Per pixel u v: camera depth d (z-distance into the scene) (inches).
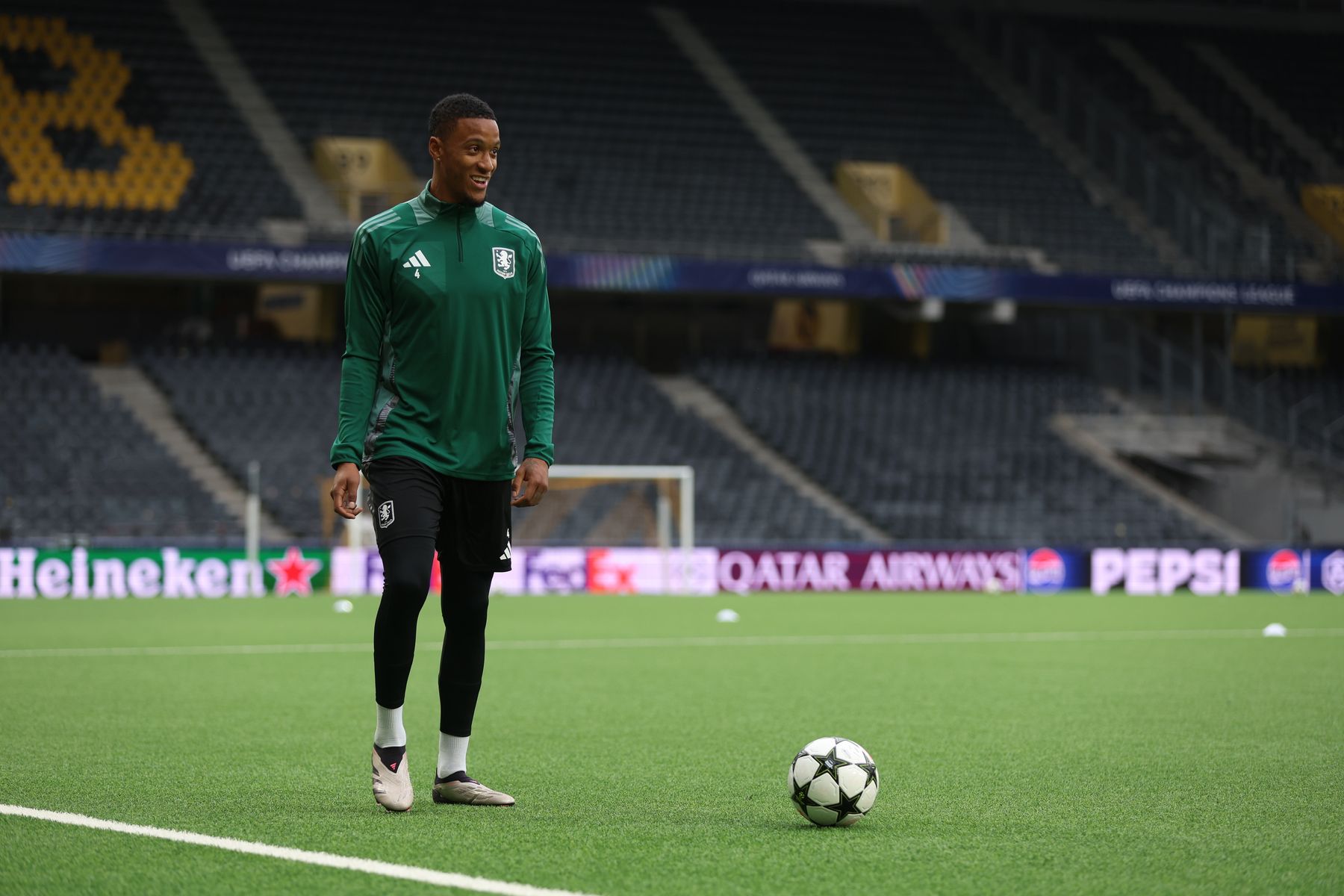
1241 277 2276.1
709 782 404.8
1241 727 536.7
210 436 1870.1
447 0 2514.8
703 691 675.4
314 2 2428.6
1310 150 2618.1
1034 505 2041.1
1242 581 1894.7
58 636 1007.0
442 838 315.3
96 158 2055.9
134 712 575.2
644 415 2059.5
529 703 618.5
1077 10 2785.4
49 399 1843.0
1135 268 2283.5
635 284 1979.6
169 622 1160.2
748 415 2126.0
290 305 2138.3
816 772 332.5
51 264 1779.0
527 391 363.6
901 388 2223.2
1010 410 2212.1
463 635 359.3
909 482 2052.2
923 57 2669.8
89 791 379.9
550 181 2237.9
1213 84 2726.4
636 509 1916.8
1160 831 331.6
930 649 936.9
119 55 2214.6
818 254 2202.3
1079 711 592.7
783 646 959.6
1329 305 2187.5
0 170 1995.6
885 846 311.7
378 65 2348.7
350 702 613.3
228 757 447.5
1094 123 2536.9
